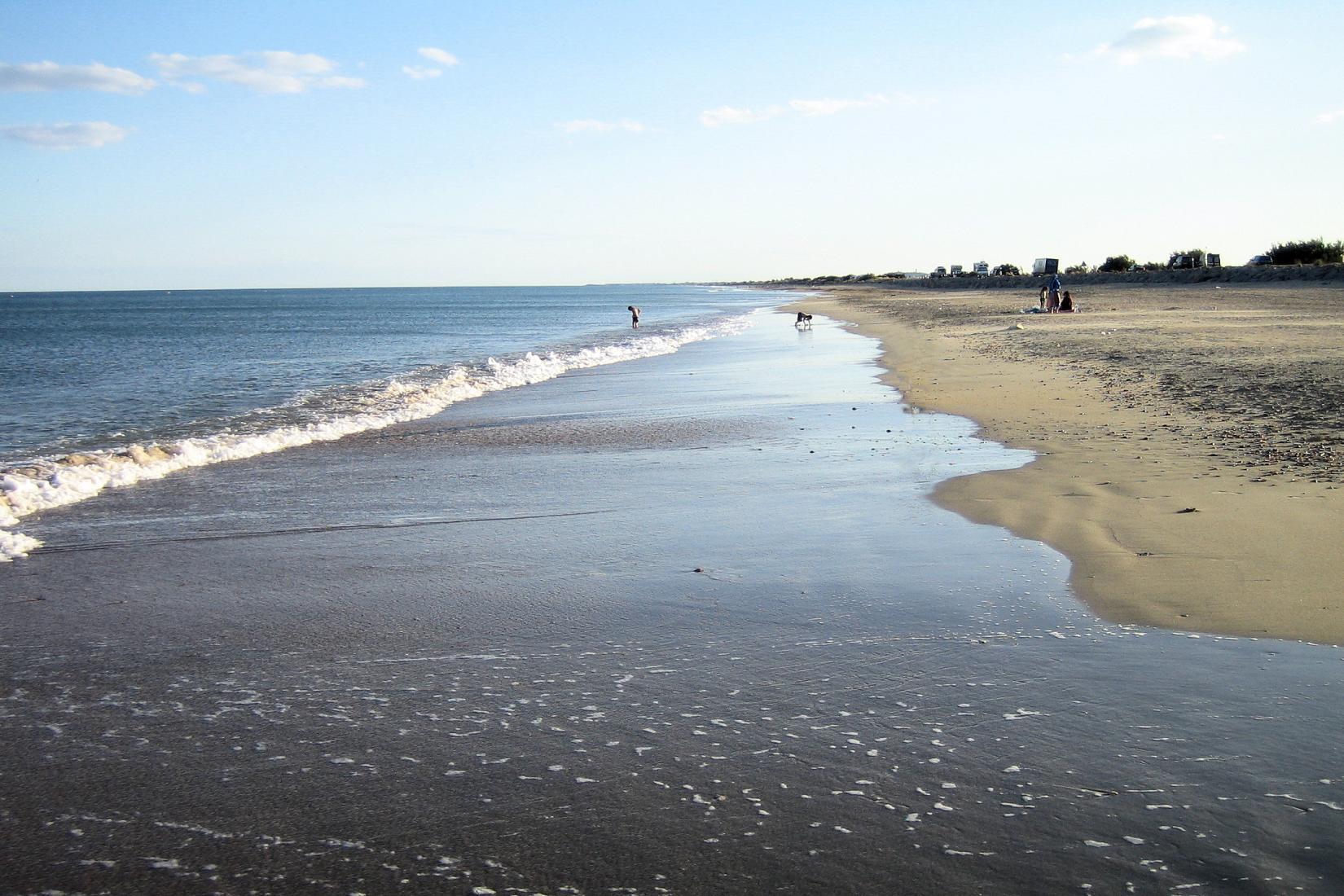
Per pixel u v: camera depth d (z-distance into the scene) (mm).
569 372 23875
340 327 64938
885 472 9688
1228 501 7414
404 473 10633
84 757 3914
